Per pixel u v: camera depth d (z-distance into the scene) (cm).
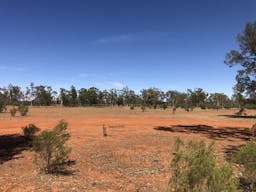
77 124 2525
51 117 3472
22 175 916
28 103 9838
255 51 3484
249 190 711
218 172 512
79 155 1213
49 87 9962
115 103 10925
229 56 3634
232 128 2558
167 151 1338
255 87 3841
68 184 813
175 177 540
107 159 1155
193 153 548
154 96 9906
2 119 3088
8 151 1327
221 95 10375
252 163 691
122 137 1734
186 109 6144
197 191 493
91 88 10631
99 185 814
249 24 3434
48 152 948
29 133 1720
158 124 2667
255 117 4309
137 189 787
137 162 1116
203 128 2461
